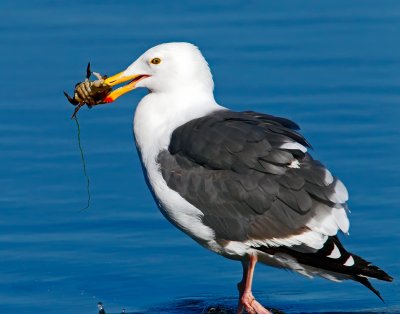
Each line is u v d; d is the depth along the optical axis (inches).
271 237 526.9
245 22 912.9
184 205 539.5
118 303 589.0
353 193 688.4
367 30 901.2
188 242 648.4
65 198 691.4
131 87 580.7
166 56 570.6
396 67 843.4
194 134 541.0
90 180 710.5
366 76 829.8
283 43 880.3
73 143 749.3
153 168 549.3
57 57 854.5
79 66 838.5
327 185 522.6
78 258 629.9
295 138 535.8
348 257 520.4
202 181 534.3
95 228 661.3
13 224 663.8
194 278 613.9
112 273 616.4
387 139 745.0
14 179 709.3
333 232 518.9
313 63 849.5
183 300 592.1
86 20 914.1
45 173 716.7
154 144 556.7
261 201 525.3
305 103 791.7
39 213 675.4
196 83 572.1
